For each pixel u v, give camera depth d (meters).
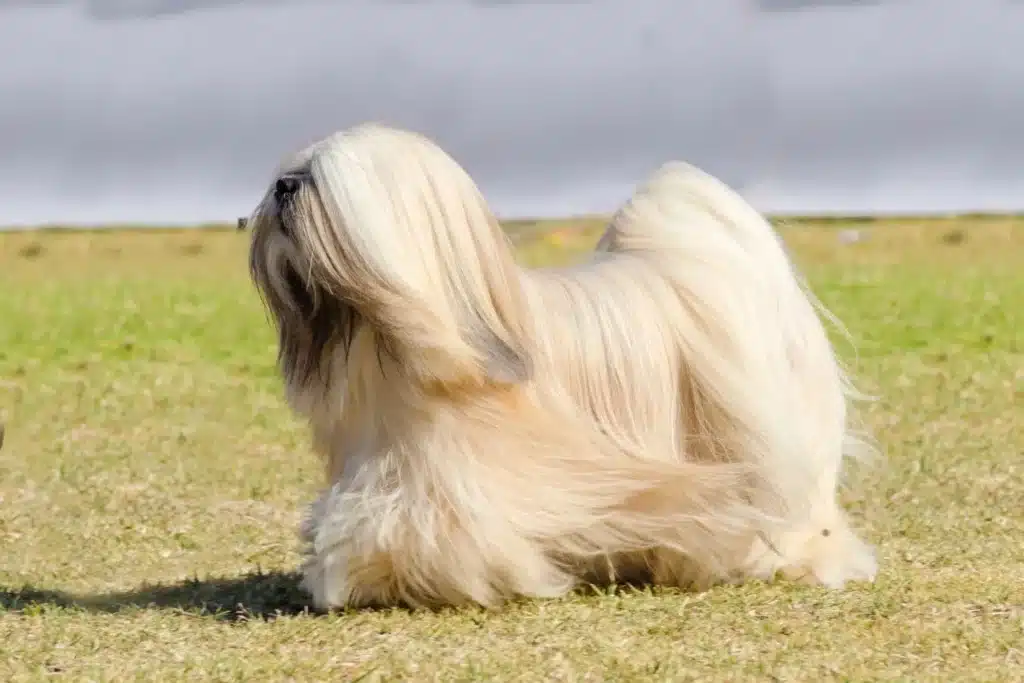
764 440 10.13
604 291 10.18
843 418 10.96
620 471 9.80
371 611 9.69
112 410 21.02
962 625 9.25
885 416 19.42
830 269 40.12
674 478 9.91
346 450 9.73
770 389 10.24
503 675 8.29
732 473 10.05
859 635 9.07
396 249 8.91
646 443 10.04
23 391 22.98
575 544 9.80
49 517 14.23
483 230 9.31
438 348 9.03
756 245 10.66
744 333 10.23
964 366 24.34
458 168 9.34
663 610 9.66
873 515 13.57
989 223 49.12
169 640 9.36
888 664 8.48
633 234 10.83
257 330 31.00
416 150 9.17
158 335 30.38
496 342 9.29
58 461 17.16
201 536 13.41
